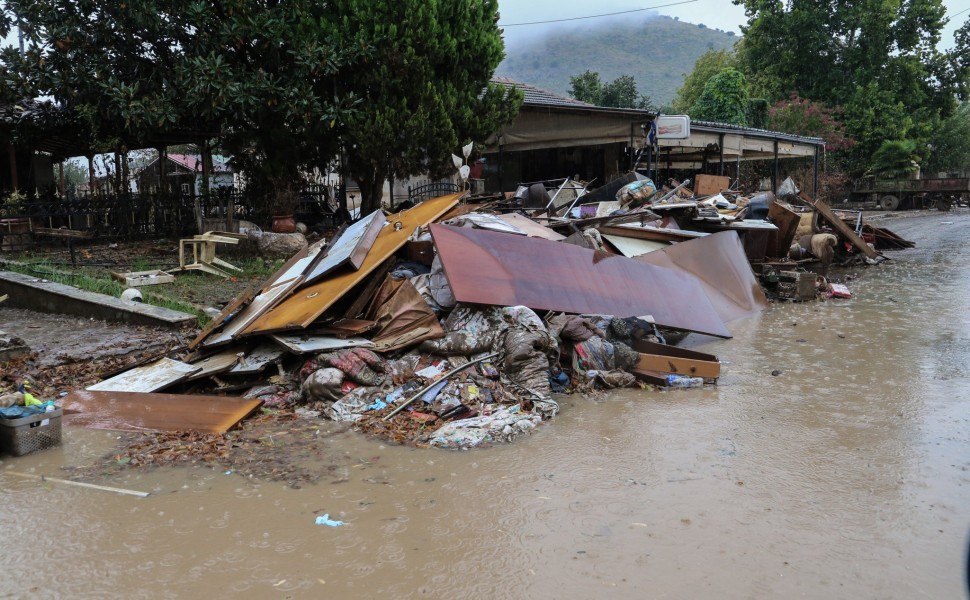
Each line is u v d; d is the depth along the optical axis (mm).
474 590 3561
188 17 13586
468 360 6949
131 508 4496
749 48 45406
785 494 4672
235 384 6934
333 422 6109
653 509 4445
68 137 17547
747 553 3908
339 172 16812
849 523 4266
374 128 14023
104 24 13453
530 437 5785
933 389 7094
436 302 7762
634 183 15086
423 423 5984
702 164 28766
